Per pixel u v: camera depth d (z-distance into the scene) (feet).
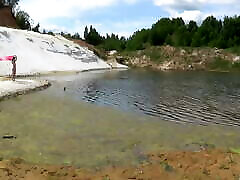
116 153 40.24
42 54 203.00
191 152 40.37
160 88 115.75
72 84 121.70
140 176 32.50
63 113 64.34
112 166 35.65
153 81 144.87
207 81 150.82
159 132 51.31
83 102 79.36
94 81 137.28
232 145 44.42
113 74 187.11
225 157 37.70
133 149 41.96
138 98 89.66
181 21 382.83
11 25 264.72
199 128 54.95
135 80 147.95
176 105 79.36
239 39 301.22
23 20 298.76
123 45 391.24
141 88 114.32
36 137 46.68
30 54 189.98
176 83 137.18
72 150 41.24
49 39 233.35
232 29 307.99
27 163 35.99
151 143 44.88
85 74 179.93
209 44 305.94
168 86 123.24
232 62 265.75
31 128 51.70
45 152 40.24
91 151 40.93
